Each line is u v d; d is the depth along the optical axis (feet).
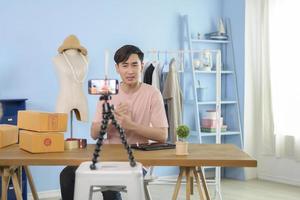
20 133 7.12
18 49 12.89
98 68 14.15
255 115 15.96
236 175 15.93
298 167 14.55
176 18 15.53
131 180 5.46
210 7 16.20
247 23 15.60
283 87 14.49
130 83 8.13
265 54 15.23
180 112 13.52
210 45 16.25
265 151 15.37
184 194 13.25
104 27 14.20
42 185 13.41
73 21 13.66
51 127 6.78
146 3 14.94
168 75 13.37
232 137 16.16
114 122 5.83
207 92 16.29
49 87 13.39
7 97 12.78
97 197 6.87
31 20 13.03
